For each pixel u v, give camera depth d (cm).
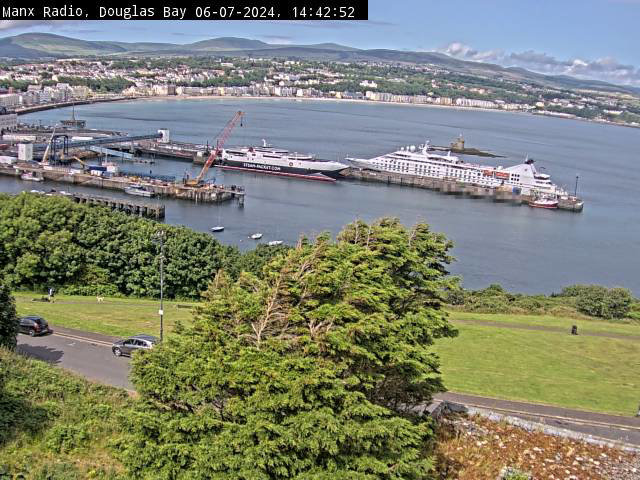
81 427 3091
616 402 4741
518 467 3180
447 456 3203
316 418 2388
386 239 3484
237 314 2717
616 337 6888
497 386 4903
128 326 5869
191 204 18725
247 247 14400
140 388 2586
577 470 3192
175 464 2400
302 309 2739
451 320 7162
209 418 2430
